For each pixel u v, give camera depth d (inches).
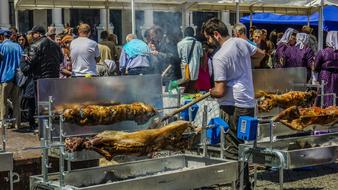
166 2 526.6
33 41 385.1
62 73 409.1
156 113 257.9
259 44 416.2
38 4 510.9
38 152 272.5
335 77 382.6
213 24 247.0
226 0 485.1
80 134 247.1
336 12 776.9
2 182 255.1
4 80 403.9
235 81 247.6
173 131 219.5
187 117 259.9
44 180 193.5
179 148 225.6
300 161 241.9
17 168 257.6
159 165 236.4
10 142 310.5
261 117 307.9
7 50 405.7
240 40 249.3
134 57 416.8
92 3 543.5
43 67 373.7
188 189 207.0
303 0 503.5
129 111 249.0
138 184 192.5
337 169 325.7
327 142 289.4
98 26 916.0
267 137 283.4
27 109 398.3
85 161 273.9
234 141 250.1
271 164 235.5
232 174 222.2
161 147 219.1
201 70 425.4
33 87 375.9
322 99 336.8
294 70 334.6
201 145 237.8
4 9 838.5
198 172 209.8
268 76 322.7
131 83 261.7
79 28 365.7
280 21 792.9
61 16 907.4
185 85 413.1
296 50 415.2
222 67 244.1
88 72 361.7
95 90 250.4
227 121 249.9
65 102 241.3
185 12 568.7
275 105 304.0
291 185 286.4
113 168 222.8
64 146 196.5
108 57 446.0
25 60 372.2
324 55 382.3
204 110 233.0
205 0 481.7
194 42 414.6
